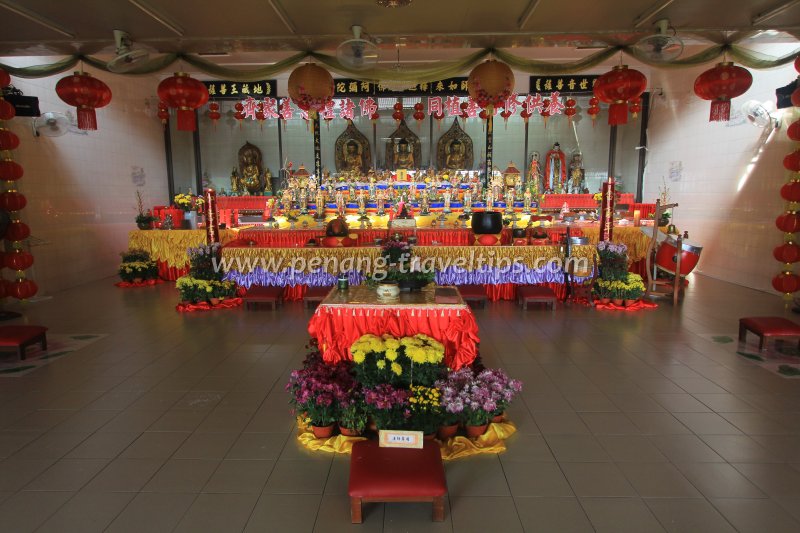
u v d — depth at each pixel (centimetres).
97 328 561
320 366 311
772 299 692
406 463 238
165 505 243
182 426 324
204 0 352
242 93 1202
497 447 289
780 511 236
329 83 452
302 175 1115
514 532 222
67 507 241
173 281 866
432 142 1307
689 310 630
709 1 364
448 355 322
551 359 446
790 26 416
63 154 813
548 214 984
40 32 414
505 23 408
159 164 1165
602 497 247
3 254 611
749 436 306
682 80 1016
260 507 241
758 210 764
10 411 348
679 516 232
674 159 1046
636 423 323
